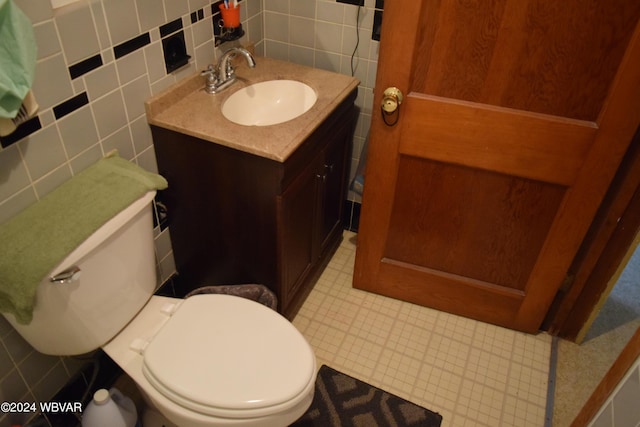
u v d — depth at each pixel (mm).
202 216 1713
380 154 1679
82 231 1155
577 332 1907
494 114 1477
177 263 1934
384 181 1739
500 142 1525
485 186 1651
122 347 1370
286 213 1574
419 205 1781
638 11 1220
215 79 1702
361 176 2141
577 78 1364
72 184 1296
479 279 1905
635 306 2125
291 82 1842
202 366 1273
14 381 1363
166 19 1498
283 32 2039
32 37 1029
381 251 1944
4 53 992
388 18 1387
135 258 1343
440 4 1350
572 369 1834
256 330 1369
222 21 1755
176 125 1512
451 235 1818
